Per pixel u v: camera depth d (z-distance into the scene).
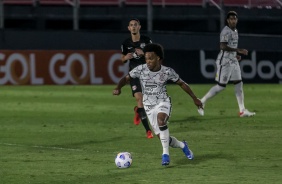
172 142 27.77
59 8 86.81
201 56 78.38
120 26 90.19
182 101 56.94
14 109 51.16
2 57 73.88
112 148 32.25
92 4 89.81
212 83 78.56
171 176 25.11
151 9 78.00
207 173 25.59
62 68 75.69
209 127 39.66
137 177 24.98
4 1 86.94
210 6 89.50
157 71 27.09
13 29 74.69
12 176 25.41
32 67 74.88
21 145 33.34
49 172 26.14
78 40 76.50
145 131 38.47
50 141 34.78
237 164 27.50
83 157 29.58
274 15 90.06
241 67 78.50
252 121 42.28
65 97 60.62
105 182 24.16
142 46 37.56
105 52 76.88
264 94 63.50
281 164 27.41
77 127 40.50
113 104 54.50
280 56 80.50
